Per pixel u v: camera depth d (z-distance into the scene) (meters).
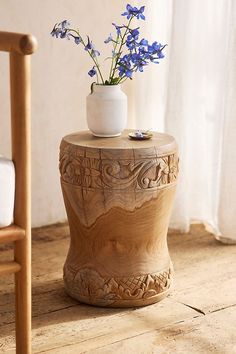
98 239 2.17
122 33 3.08
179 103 2.87
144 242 2.19
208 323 2.10
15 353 1.91
